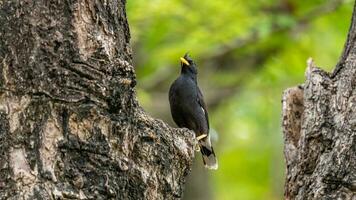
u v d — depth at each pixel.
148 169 10.25
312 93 11.55
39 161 9.23
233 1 22.38
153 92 25.33
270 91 27.25
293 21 21.66
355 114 10.94
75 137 9.48
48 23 9.56
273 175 30.75
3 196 9.01
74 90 9.55
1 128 9.16
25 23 9.41
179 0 21.72
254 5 22.62
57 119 9.44
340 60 11.59
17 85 9.28
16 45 9.34
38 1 9.54
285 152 11.99
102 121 9.65
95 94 9.66
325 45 23.59
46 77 9.42
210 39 22.50
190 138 10.89
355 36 11.47
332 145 11.01
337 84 11.38
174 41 22.78
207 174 25.09
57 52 9.54
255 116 28.72
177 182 10.64
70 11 9.73
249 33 22.50
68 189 9.28
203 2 22.11
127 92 9.95
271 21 21.88
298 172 11.41
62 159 9.37
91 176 9.47
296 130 12.06
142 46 22.84
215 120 29.91
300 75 24.27
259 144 31.89
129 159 9.96
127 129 9.88
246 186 32.03
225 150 32.44
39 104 9.35
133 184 10.08
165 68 25.36
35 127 9.30
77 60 9.63
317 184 10.96
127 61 10.40
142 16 21.45
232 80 25.41
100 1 10.03
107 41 9.98
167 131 10.72
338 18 22.59
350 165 10.70
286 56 24.17
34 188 9.12
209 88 25.80
